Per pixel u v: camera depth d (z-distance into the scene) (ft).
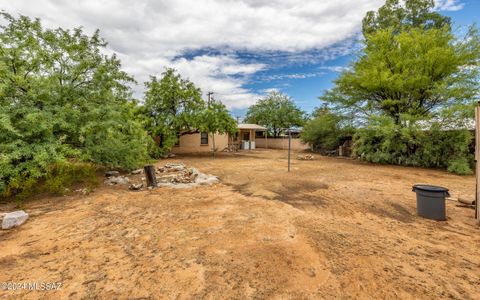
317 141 65.21
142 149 26.40
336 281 7.30
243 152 69.10
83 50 20.80
